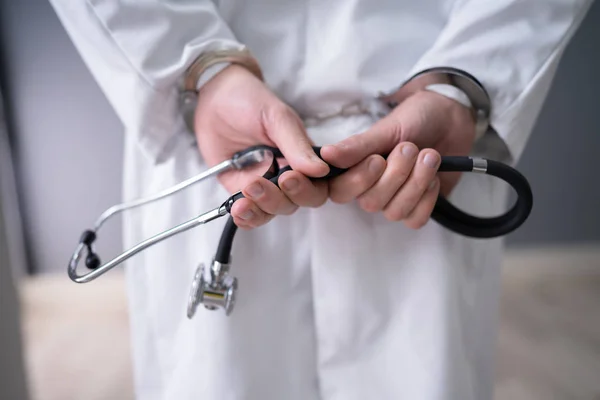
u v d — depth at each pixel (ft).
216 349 1.71
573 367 3.95
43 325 4.42
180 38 1.60
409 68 1.72
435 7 1.68
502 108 1.60
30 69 3.88
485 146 1.81
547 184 4.86
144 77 1.57
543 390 3.72
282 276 1.76
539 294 4.91
